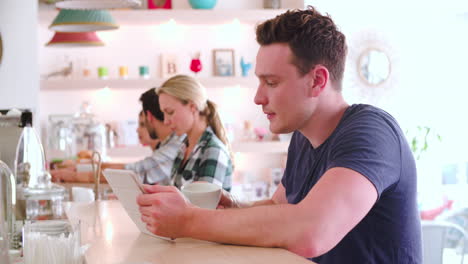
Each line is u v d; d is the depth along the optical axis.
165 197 1.42
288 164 1.90
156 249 1.41
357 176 1.39
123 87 5.09
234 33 5.40
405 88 5.76
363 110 1.56
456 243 4.74
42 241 1.38
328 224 1.35
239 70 5.41
